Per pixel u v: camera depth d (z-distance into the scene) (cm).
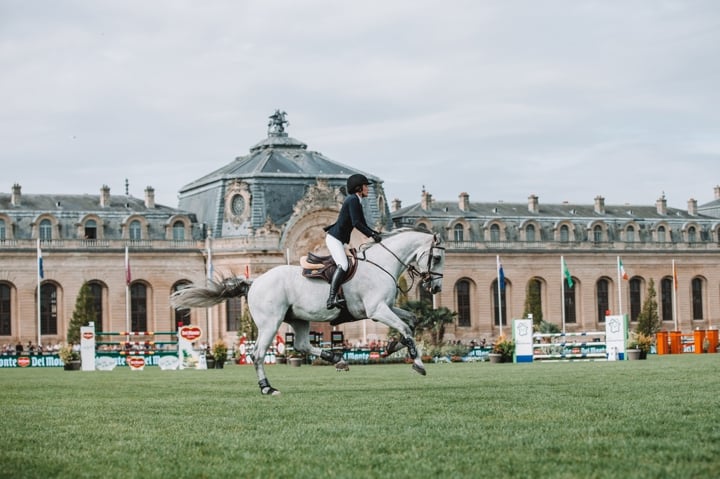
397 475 1270
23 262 11262
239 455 1454
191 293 2625
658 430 1594
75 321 10675
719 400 2097
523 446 1465
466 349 7794
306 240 11662
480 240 13188
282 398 2381
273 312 2548
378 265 2528
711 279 14188
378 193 12531
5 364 7731
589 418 1775
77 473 1342
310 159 12431
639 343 6419
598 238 13888
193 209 12712
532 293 12656
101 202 12050
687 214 14850
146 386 3284
